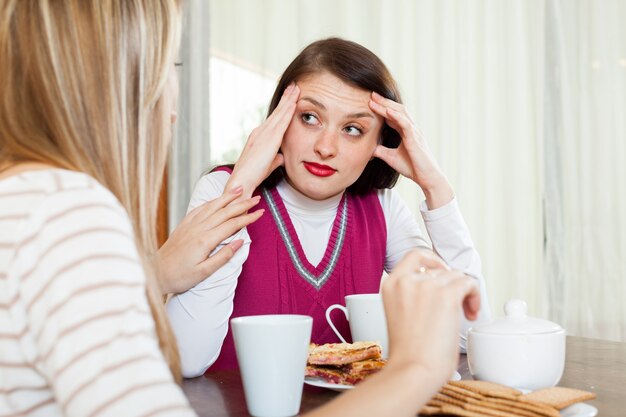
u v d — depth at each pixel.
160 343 0.68
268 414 0.78
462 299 0.60
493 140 2.83
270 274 1.39
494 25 2.83
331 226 1.47
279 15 2.92
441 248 1.41
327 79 1.27
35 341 0.51
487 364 0.87
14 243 0.51
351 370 0.88
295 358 0.78
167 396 0.49
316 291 1.41
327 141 1.26
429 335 0.57
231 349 1.36
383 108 1.30
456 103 2.85
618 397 0.85
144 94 0.65
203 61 2.86
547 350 0.85
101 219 0.52
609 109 2.66
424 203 1.44
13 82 0.59
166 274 1.14
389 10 2.88
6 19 0.60
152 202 0.71
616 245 2.64
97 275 0.50
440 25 2.85
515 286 2.76
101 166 0.61
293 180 1.33
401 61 2.88
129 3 0.63
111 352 0.48
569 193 2.69
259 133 1.28
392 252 1.58
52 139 0.60
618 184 2.65
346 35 2.88
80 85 0.60
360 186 1.52
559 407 0.73
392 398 0.54
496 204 2.82
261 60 2.92
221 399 0.87
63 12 0.59
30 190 0.53
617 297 2.63
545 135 2.74
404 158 1.43
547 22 2.73
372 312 1.03
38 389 0.55
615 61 2.66
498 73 2.82
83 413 0.47
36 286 0.50
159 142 0.71
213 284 1.16
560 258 2.70
